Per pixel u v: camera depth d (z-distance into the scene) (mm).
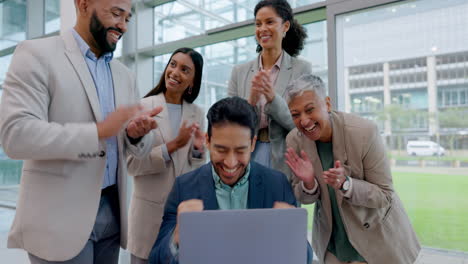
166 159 1440
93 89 1047
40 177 972
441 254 2105
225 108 875
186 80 1554
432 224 2154
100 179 1031
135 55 3363
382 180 1199
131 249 1500
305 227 702
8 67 955
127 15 1053
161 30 3379
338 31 2162
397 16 2088
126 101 1185
